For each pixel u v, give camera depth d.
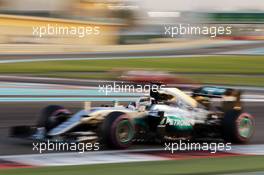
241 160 20.84
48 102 39.69
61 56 83.81
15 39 92.75
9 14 101.75
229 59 87.94
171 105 23.91
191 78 60.16
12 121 30.81
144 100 23.70
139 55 91.75
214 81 58.72
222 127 24.64
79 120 21.97
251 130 25.16
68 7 108.56
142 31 115.62
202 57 90.00
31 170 17.50
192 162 19.97
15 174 16.80
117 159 20.06
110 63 76.94
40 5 106.62
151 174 17.34
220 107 25.22
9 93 43.06
